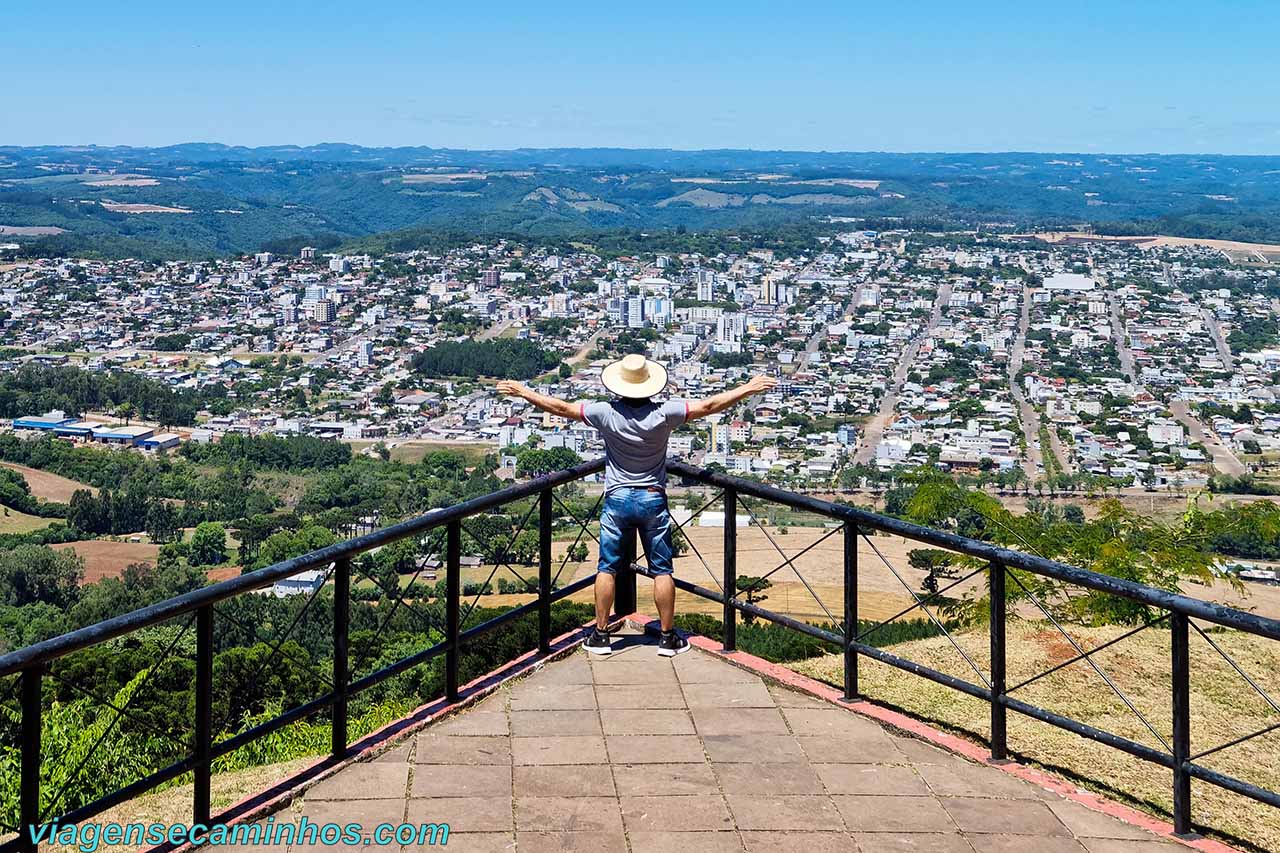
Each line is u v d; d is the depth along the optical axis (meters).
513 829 4.03
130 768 6.65
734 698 5.06
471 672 9.33
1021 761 4.87
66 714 7.07
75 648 3.64
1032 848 3.97
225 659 9.47
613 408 5.32
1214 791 5.15
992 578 4.55
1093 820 4.17
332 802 4.20
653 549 5.41
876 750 4.64
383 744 4.58
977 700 6.36
